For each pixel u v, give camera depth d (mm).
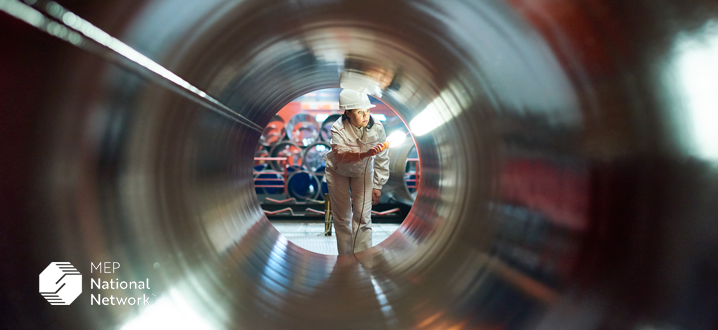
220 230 2033
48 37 773
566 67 1148
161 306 1285
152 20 1077
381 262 2637
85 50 849
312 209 6324
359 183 3398
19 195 858
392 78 2383
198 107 1617
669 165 920
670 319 931
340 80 2857
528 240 1497
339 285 2268
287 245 2967
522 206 1569
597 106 1102
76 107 950
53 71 856
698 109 840
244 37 1595
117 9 939
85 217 1037
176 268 1447
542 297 1329
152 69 1157
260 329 1579
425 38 1688
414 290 1999
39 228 910
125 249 1191
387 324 1721
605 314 1087
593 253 1153
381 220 6215
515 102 1493
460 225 2154
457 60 1689
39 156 888
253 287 1879
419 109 2678
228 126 2154
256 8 1452
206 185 1975
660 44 878
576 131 1206
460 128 2125
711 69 798
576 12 1001
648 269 979
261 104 2598
